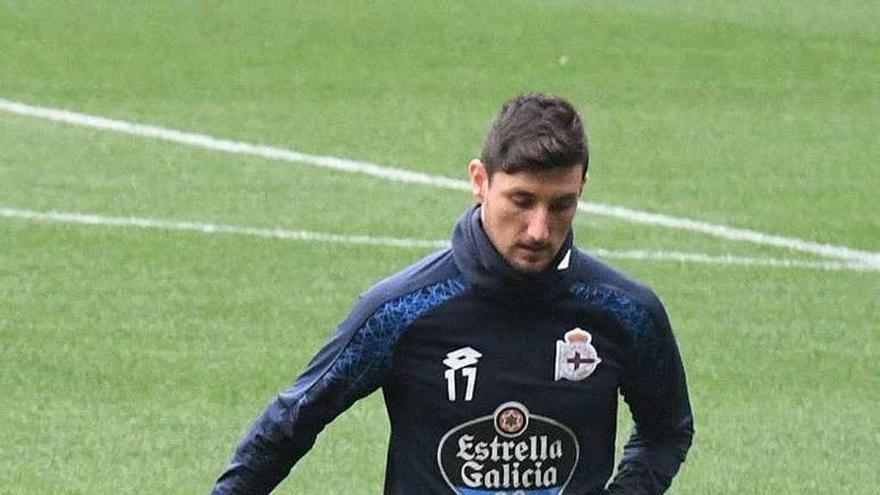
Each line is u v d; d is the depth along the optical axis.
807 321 35.44
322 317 34.69
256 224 41.28
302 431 15.68
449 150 50.12
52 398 29.97
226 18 69.56
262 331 33.69
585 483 15.70
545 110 14.79
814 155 50.62
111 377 30.98
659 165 48.78
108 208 42.28
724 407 30.41
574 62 63.88
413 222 41.88
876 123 55.44
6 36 64.81
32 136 50.03
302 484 26.56
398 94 57.88
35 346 32.41
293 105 55.78
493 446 15.45
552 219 14.80
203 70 60.81
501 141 14.74
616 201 44.53
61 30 66.31
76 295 35.53
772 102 58.22
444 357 15.33
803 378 32.06
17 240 39.25
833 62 65.06
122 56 62.53
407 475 15.62
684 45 67.19
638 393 16.06
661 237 41.34
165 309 34.81
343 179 46.06
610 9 73.50
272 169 46.94
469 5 73.50
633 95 58.72
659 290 37.25
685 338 34.09
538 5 73.88
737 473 27.52
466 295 15.27
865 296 37.25
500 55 64.56
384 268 38.16
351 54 64.12
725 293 37.12
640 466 16.41
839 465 27.97
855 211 44.47
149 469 27.11
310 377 15.62
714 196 45.44
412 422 15.54
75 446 27.92
